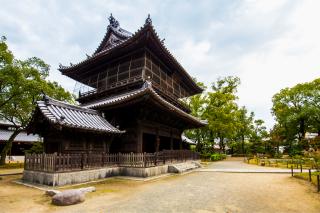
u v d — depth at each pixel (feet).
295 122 167.02
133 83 65.10
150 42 64.39
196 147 171.53
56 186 39.40
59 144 45.80
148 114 63.82
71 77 87.45
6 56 75.66
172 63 76.95
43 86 81.87
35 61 86.43
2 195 34.30
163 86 78.18
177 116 74.08
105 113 64.49
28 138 134.10
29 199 31.83
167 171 63.98
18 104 85.10
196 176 59.00
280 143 178.09
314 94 159.63
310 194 36.37
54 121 41.06
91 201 30.94
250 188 41.55
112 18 89.15
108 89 71.56
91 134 50.67
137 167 52.54
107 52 69.15
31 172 44.96
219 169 78.95
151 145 97.76
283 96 180.75
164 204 29.78
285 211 27.25
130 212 26.11
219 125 147.43
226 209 27.71
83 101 84.33
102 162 51.01
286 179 52.80
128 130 62.18
